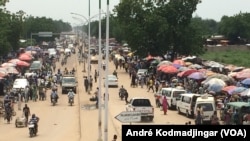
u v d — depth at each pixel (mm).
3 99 58031
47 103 63188
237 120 39750
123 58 121000
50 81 79062
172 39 101750
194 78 63969
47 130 43094
